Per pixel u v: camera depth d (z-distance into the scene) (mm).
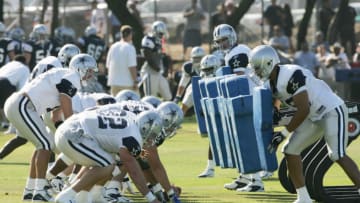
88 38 48562
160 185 22578
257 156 23016
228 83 23328
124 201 23312
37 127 23125
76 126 20297
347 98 50344
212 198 24719
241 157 23172
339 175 29922
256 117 22438
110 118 20281
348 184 27641
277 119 22875
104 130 20219
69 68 22922
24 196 23719
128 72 42438
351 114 23375
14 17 75125
